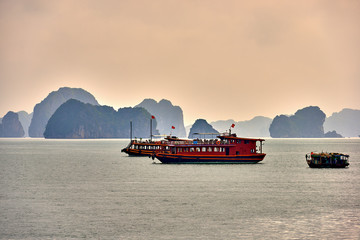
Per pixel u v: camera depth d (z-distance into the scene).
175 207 63.84
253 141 127.50
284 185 86.44
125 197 72.31
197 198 71.31
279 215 58.69
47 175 105.94
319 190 80.19
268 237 49.00
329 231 51.28
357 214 59.38
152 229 51.84
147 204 66.12
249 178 97.56
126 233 50.28
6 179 97.81
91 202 67.81
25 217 57.72
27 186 85.88
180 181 92.25
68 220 56.03
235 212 60.53
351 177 100.25
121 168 123.56
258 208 63.19
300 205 65.44
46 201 68.88
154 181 92.50
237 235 49.69
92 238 48.44
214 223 54.56
